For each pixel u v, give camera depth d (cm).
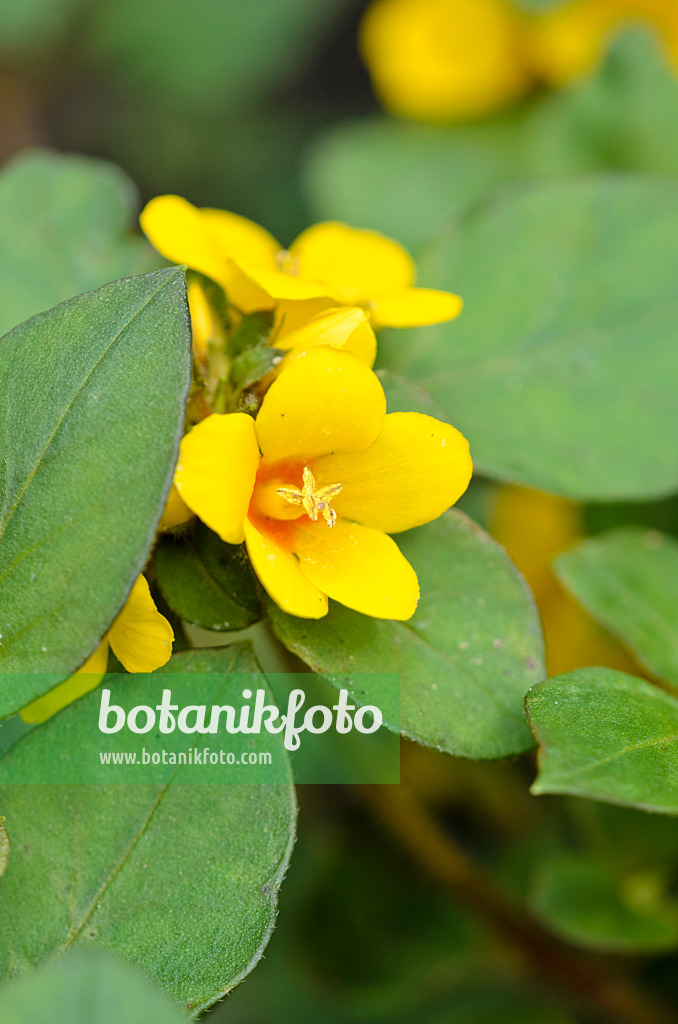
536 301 28
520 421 27
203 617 24
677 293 28
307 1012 31
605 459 27
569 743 23
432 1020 30
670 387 27
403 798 28
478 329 28
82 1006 21
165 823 23
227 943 23
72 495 23
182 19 45
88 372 23
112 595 22
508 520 31
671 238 28
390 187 41
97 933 23
